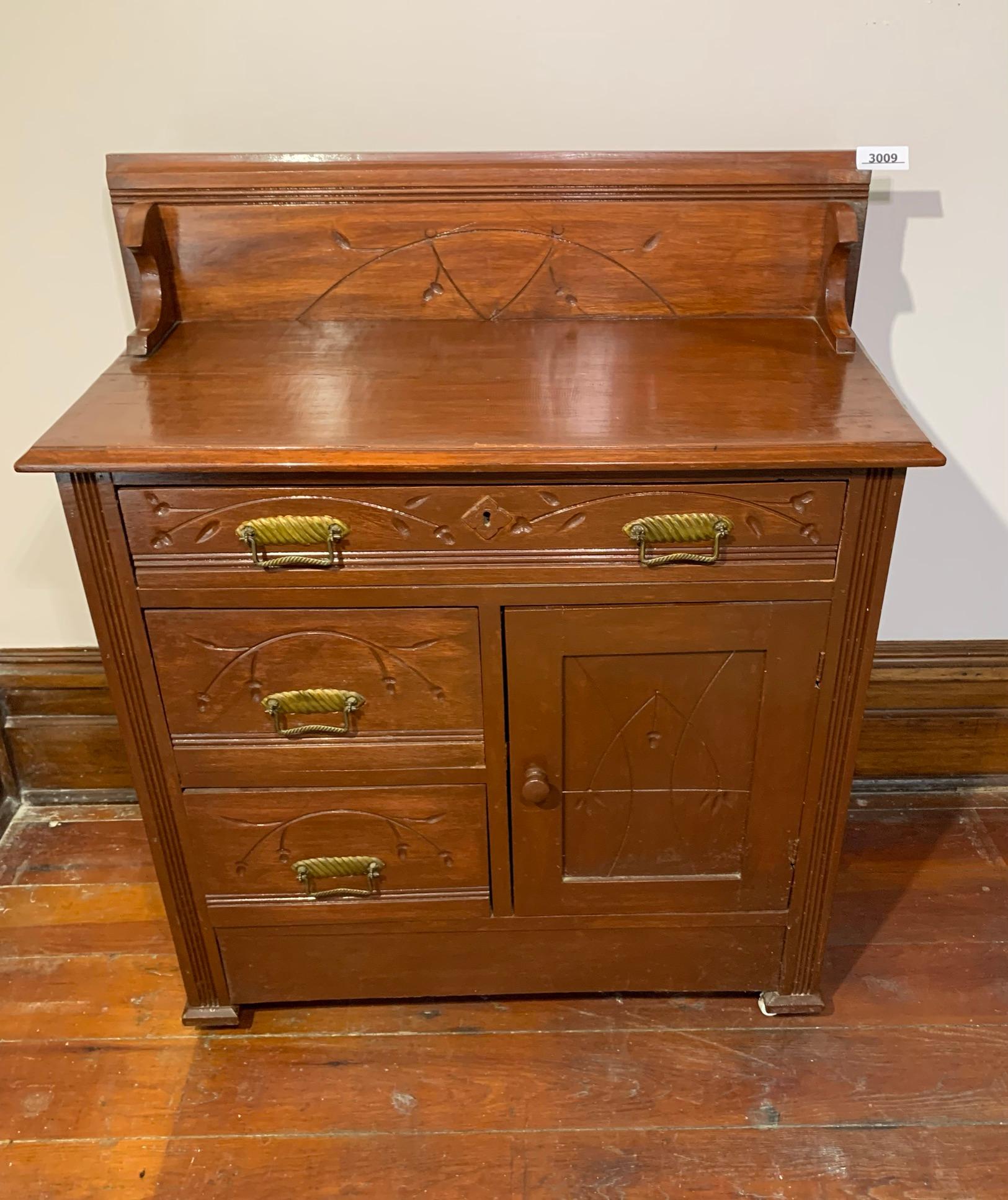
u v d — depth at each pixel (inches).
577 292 60.6
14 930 71.7
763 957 63.6
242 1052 63.9
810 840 59.2
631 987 65.2
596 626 52.6
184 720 55.1
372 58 59.2
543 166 57.9
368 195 58.1
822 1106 60.2
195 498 48.8
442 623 52.3
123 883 75.2
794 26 58.3
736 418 49.1
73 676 77.6
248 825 58.4
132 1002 66.9
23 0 57.4
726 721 55.9
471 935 62.7
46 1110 60.6
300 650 53.2
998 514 73.6
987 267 65.3
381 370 54.5
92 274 65.7
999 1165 57.0
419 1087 61.7
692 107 60.7
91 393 52.1
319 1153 58.2
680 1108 60.2
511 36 58.5
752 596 51.9
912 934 70.6
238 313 60.8
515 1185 56.5
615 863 60.5
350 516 49.4
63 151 61.9
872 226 64.2
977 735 80.6
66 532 74.0
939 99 60.4
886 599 77.5
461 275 60.0
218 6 57.7
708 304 60.8
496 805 57.9
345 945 62.9
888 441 47.2
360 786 57.2
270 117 61.0
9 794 81.3
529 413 49.8
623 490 49.0
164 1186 56.8
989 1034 64.0
